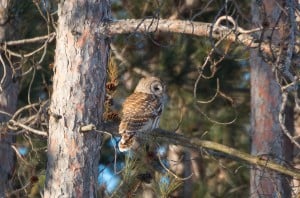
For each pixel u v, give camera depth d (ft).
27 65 62.34
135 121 44.96
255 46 39.88
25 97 66.18
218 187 78.13
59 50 41.75
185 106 73.87
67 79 41.39
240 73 76.28
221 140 75.66
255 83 60.90
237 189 76.28
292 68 39.34
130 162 44.14
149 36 41.70
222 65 72.79
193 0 70.03
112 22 41.55
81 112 41.24
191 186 77.05
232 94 75.00
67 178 41.04
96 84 41.55
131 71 71.92
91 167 41.34
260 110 60.64
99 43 41.65
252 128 61.21
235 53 62.95
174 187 44.24
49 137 41.55
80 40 41.45
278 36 50.11
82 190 41.09
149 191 50.72
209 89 73.56
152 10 71.00
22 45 56.18
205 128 74.90
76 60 41.39
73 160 41.09
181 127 73.36
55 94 41.60
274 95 60.39
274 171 43.73
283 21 46.39
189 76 72.74
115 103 59.93
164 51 71.20
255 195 56.90
